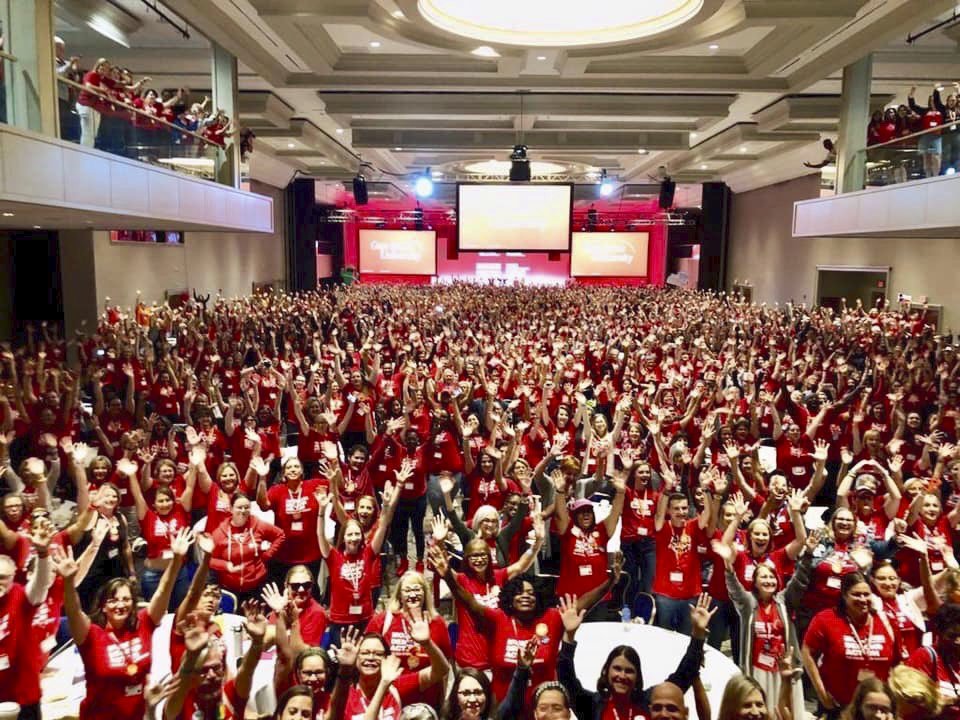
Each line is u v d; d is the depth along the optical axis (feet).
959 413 29.91
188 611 14.02
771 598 15.28
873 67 48.49
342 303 83.25
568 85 48.70
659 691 11.29
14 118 24.41
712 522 18.48
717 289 112.06
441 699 13.89
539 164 97.66
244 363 44.65
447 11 35.32
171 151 36.78
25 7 25.00
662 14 35.29
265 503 20.67
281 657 13.09
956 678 12.79
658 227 146.41
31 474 19.93
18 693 13.26
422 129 70.64
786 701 12.85
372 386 33.55
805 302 84.64
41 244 57.98
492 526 18.51
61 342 44.39
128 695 12.81
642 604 19.54
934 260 61.00
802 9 34.45
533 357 42.78
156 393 35.14
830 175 49.26
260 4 35.40
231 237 87.56
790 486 26.61
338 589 17.53
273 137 67.31
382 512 18.54
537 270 153.58
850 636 13.98
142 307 58.08
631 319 69.51
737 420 26.40
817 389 35.70
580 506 18.57
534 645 12.62
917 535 18.74
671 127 67.15
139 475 22.75
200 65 51.01
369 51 46.16
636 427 26.66
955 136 32.96
